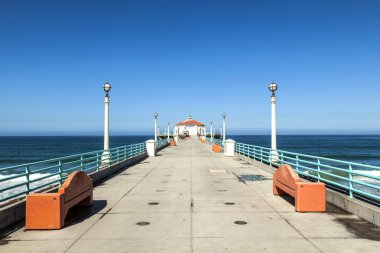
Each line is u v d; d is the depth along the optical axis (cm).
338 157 7262
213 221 815
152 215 878
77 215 882
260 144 13650
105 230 746
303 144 13800
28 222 747
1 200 796
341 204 939
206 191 1238
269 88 1880
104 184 1420
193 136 10188
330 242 656
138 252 607
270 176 1675
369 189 2527
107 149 1841
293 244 645
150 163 2386
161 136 8525
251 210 929
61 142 17650
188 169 1998
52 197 752
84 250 619
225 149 3167
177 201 1056
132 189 1291
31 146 13162
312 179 1307
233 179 1565
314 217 848
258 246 634
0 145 14188
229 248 625
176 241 666
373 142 15838
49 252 610
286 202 1034
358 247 627
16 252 611
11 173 4781
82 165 1403
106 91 1962
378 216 754
